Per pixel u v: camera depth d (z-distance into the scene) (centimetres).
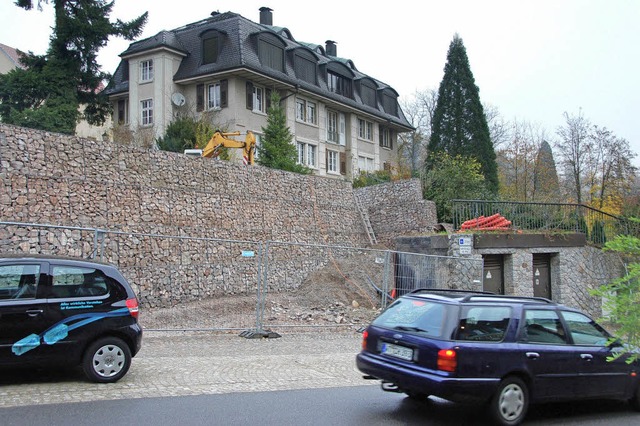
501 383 702
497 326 730
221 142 2659
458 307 719
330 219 2747
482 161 4150
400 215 2973
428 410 776
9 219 1529
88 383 800
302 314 1731
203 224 2088
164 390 792
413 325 740
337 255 2580
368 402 804
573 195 4075
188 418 667
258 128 3638
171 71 3597
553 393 746
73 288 790
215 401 753
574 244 2094
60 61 2992
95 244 1171
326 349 1254
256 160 3300
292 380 920
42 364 754
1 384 786
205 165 2164
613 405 871
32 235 1570
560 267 2055
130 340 823
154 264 1875
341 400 806
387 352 750
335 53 5125
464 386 677
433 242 1939
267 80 3628
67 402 704
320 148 4162
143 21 3141
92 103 3253
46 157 1647
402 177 3841
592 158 3903
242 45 3512
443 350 684
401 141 6244
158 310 1652
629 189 3762
